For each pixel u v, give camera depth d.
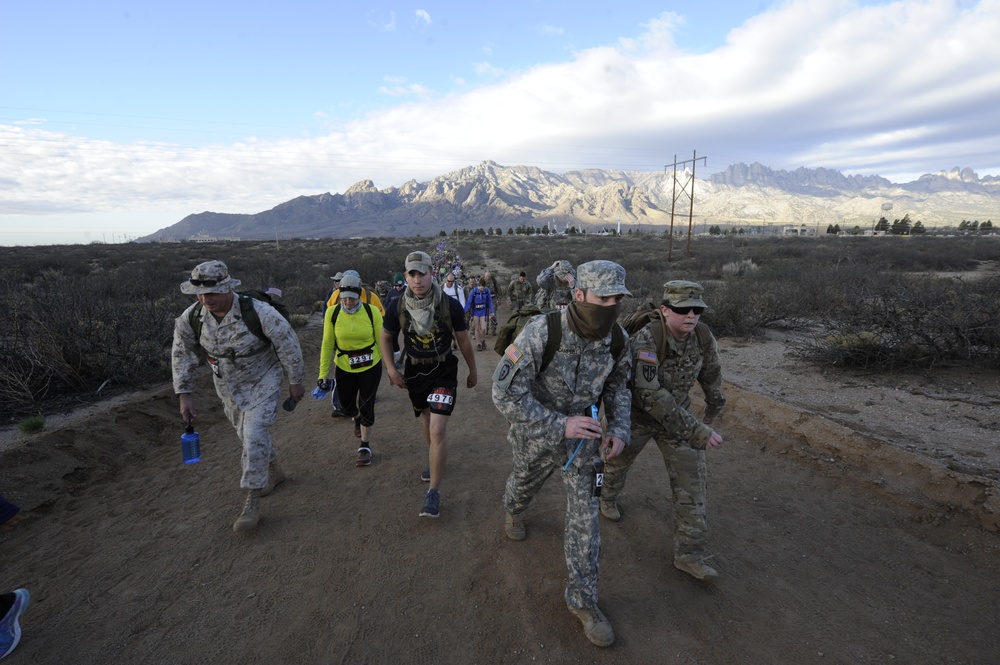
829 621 2.76
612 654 2.55
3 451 4.51
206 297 3.38
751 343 9.42
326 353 4.90
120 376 6.84
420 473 4.73
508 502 3.39
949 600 2.90
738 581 3.11
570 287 6.15
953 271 22.08
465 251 51.47
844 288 12.10
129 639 2.73
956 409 5.27
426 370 3.98
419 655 2.59
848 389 6.21
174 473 4.85
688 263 30.48
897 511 3.77
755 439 5.24
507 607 2.91
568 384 2.60
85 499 4.36
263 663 2.55
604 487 3.73
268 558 3.43
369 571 3.27
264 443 3.73
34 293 8.06
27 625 2.85
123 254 40.28
